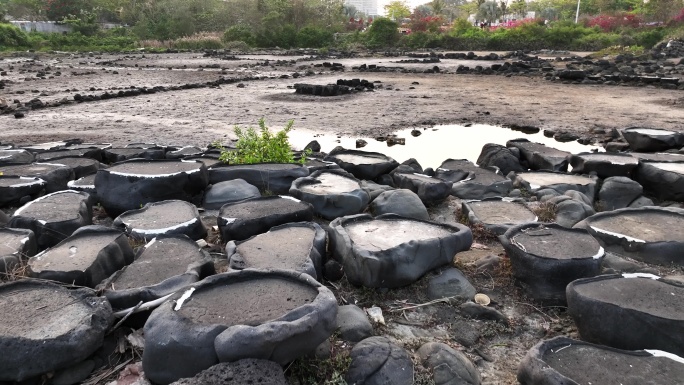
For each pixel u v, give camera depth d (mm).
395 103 14492
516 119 12023
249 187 5867
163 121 11781
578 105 13812
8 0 61875
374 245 3945
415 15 53719
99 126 11133
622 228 4512
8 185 5551
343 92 16359
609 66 22828
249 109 13484
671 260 4141
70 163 6648
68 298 3236
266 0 53188
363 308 3678
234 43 44688
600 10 58906
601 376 2619
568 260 3627
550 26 45938
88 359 3008
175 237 4324
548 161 7191
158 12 54000
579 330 3217
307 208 4902
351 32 53000
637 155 7250
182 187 5516
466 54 35531
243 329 2562
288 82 20094
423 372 2922
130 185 5320
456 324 3502
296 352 2711
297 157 7223
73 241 4129
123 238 4152
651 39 35938
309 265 3648
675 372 2646
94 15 51750
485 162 7730
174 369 2670
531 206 5668
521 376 2734
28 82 19781
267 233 4367
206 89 17906
